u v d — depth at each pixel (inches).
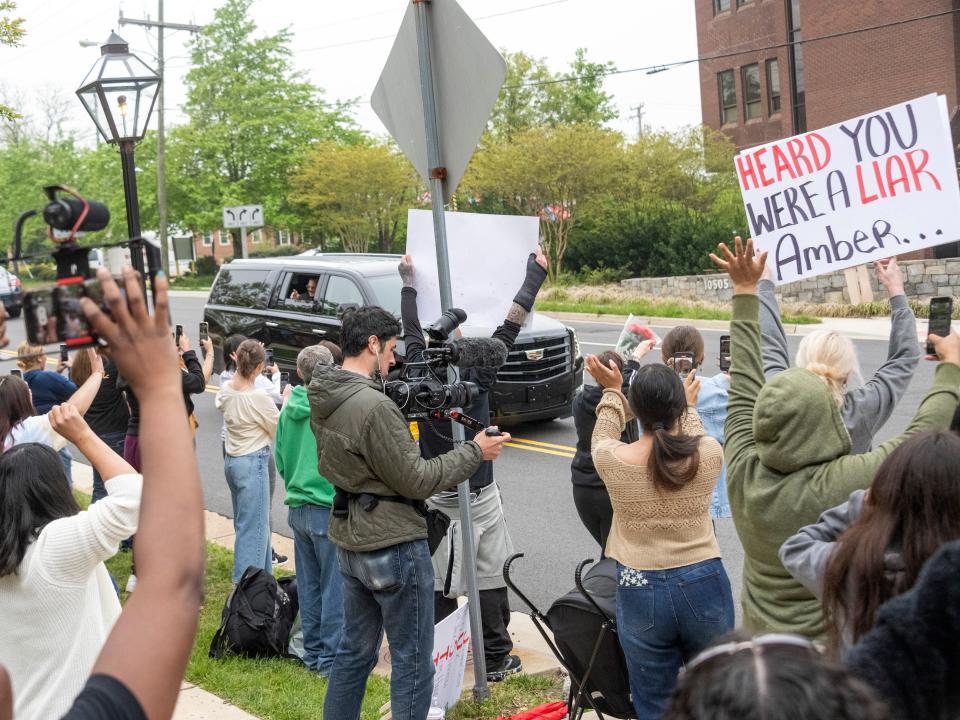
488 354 170.1
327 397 156.3
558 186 1221.1
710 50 1395.2
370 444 152.3
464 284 191.3
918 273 906.7
